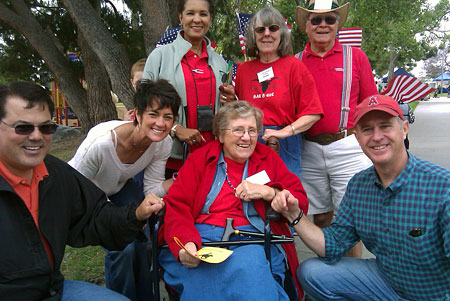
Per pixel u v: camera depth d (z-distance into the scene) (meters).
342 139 3.09
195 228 2.21
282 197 2.11
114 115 10.23
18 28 9.27
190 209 2.35
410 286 2.01
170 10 6.62
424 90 3.68
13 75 11.09
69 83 10.11
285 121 2.93
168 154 2.76
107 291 1.99
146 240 2.16
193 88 2.98
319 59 3.14
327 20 3.02
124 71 6.62
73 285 2.02
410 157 1.97
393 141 1.91
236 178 2.38
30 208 1.80
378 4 11.54
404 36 15.41
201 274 2.05
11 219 1.69
